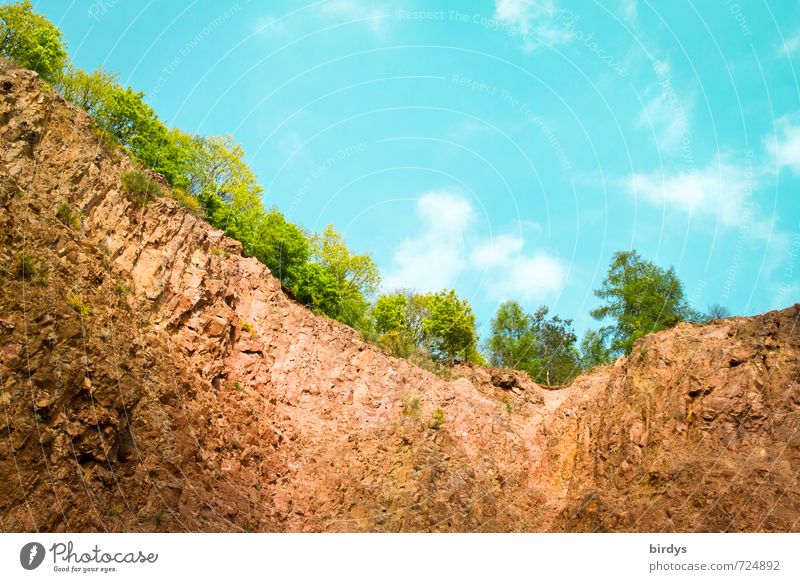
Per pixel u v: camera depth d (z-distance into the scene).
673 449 33.88
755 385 33.97
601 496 34.25
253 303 37.81
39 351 24.11
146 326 30.27
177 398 29.14
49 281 26.14
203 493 27.61
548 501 37.69
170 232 34.28
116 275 30.41
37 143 30.73
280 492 31.22
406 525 32.16
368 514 32.25
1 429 22.02
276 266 46.47
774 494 29.33
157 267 32.50
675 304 52.19
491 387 46.72
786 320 35.84
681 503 31.03
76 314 26.27
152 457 26.67
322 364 38.59
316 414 36.22
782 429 31.97
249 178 48.66
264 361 35.78
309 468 33.28
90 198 31.61
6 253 25.47
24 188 28.64
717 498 30.12
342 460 34.59
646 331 50.59
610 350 54.25
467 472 36.69
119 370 26.95
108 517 23.97
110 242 31.48
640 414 36.66
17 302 24.45
